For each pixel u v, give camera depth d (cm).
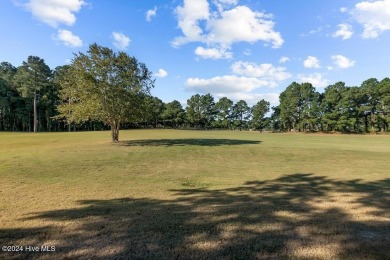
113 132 2970
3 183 910
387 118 7388
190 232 483
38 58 6788
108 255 398
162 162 1502
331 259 391
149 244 434
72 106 2678
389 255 404
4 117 8100
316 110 8738
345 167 1360
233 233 479
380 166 1395
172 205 658
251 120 11269
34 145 2472
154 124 11512
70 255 398
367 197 743
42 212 597
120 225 516
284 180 1014
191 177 1072
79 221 538
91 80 2550
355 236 469
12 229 495
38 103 7738
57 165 1290
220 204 668
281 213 592
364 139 4575
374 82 7900
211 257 394
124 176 1070
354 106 8006
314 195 768
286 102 9462
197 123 11775
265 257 396
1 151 1914
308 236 468
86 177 1034
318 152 2084
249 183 955
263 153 2014
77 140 3203
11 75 8044
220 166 1388
